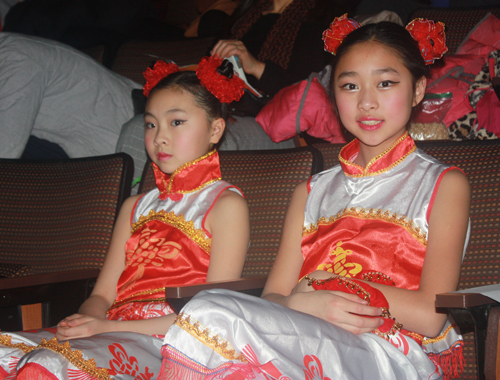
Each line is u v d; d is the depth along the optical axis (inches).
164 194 67.1
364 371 41.1
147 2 185.6
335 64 55.9
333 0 113.3
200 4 172.4
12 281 59.5
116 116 116.4
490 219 60.5
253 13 118.2
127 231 68.7
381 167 53.7
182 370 35.9
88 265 77.2
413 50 53.6
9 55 106.5
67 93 112.7
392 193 52.6
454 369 50.9
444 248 48.9
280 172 72.9
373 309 43.0
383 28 53.8
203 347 35.8
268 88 108.1
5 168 86.6
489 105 78.5
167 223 64.5
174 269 61.5
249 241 68.1
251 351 35.8
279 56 109.4
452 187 50.6
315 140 95.0
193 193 65.6
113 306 62.2
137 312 59.5
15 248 81.5
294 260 57.1
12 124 102.5
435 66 78.5
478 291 41.8
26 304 61.8
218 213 63.0
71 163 84.8
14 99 103.6
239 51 103.9
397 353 43.6
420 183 52.0
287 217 59.3
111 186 79.7
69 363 40.4
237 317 35.9
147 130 67.5
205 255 62.6
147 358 46.4
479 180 62.4
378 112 52.2
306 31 110.0
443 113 80.2
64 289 64.5
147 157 89.9
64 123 113.4
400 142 53.9
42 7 180.5
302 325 39.0
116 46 162.7
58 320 64.2
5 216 83.1
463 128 81.4
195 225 63.2
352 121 53.7
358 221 52.8
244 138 92.7
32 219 82.2
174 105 65.4
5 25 183.8
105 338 45.7
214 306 36.2
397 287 47.3
